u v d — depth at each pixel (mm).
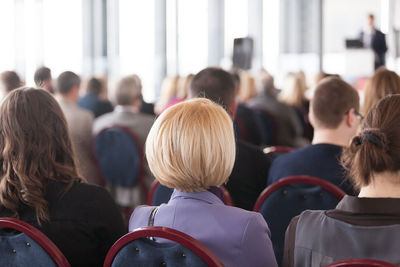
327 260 1380
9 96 1802
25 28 9375
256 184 2652
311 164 2361
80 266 1747
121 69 10000
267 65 10641
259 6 10516
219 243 1451
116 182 4035
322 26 10594
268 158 2701
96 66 9836
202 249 1355
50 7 9453
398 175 1365
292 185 2232
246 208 2668
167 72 10227
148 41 10117
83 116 4262
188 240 1363
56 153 1821
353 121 2482
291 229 1497
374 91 3211
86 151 4184
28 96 1788
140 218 1597
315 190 2174
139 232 1416
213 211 1492
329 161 2338
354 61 8664
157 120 1534
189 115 1492
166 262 1405
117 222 1798
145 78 10164
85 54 9750
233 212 1486
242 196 2652
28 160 1733
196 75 2795
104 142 3977
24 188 1695
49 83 4676
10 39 9336
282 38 10609
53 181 1758
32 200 1688
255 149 2672
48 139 1773
